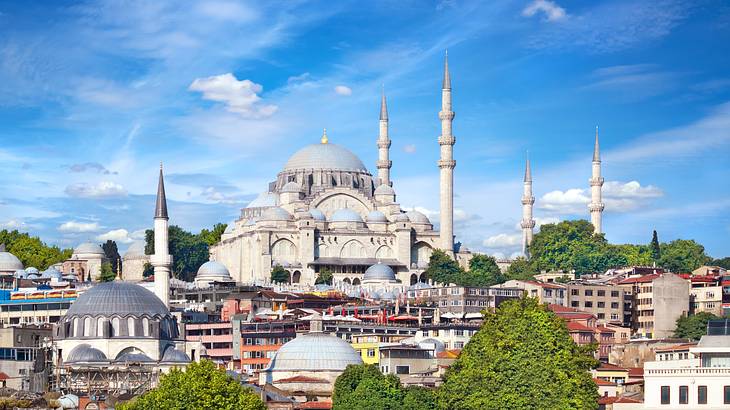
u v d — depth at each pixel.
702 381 197.38
